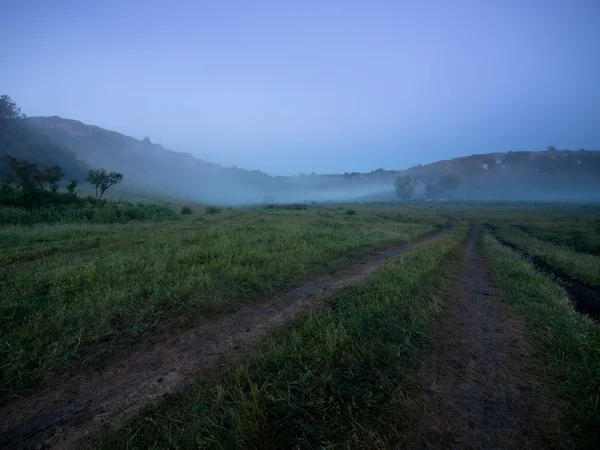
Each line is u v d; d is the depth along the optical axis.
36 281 6.39
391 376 3.64
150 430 2.84
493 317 5.95
